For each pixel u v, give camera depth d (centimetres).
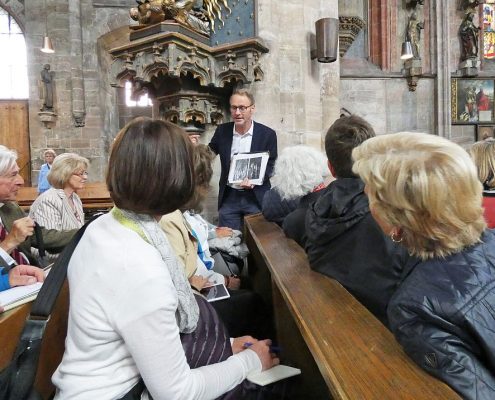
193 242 197
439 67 1120
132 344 96
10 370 103
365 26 1158
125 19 1206
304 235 212
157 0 332
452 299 81
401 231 97
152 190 104
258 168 342
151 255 102
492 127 1143
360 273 139
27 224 187
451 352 79
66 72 1204
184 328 121
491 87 1141
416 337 83
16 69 1292
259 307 244
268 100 405
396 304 88
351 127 156
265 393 132
